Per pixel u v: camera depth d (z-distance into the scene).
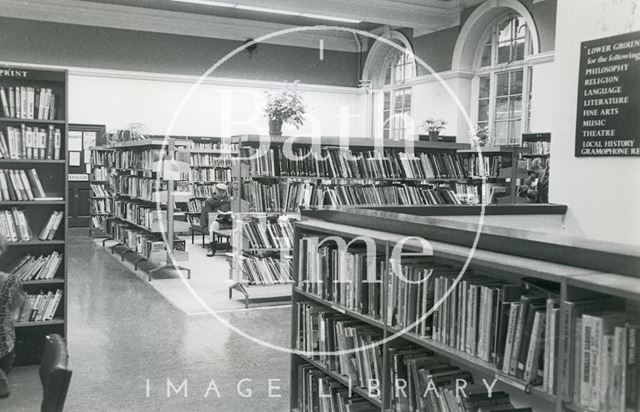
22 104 4.82
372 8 13.11
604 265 2.03
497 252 2.49
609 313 1.91
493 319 2.31
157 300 7.14
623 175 4.20
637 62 4.04
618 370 1.82
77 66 14.25
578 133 4.48
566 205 4.60
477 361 2.36
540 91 11.60
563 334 1.95
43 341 4.90
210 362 4.89
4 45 13.60
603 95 4.28
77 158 14.21
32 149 4.88
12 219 4.83
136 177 10.23
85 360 4.88
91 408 3.91
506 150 9.21
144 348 5.24
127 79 14.62
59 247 5.09
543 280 2.24
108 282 8.18
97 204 13.16
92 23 14.30
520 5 11.95
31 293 4.96
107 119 14.49
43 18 13.85
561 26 4.62
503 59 12.98
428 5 13.52
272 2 12.35
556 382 1.99
